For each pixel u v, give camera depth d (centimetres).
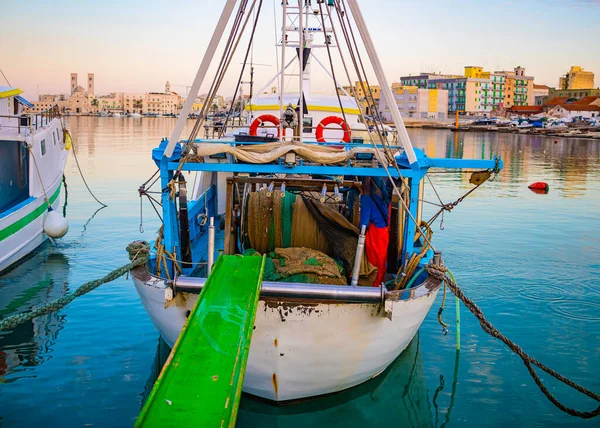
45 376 753
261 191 773
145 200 2047
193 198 1130
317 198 832
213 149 699
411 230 741
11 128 1574
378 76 654
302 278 682
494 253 1402
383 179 775
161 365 785
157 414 430
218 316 542
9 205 1513
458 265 1293
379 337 647
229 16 604
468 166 754
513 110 13150
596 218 1869
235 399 438
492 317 985
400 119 677
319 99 1391
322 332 616
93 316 966
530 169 3412
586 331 927
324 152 709
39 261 1305
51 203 1590
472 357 834
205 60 632
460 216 1895
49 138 1686
